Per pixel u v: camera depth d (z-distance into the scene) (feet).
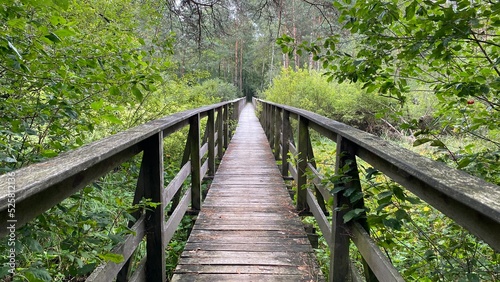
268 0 21.71
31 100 6.47
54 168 2.71
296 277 6.86
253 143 25.49
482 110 6.95
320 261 9.59
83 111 7.02
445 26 5.12
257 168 17.13
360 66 6.95
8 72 5.71
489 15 5.00
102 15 12.04
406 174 3.54
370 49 6.91
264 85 122.21
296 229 9.38
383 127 31.68
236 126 35.14
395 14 5.80
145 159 5.88
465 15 4.89
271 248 8.20
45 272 3.06
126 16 13.11
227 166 17.60
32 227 3.91
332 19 20.89
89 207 7.29
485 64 6.57
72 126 7.00
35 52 5.43
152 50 10.34
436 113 7.64
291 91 47.29
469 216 2.49
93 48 7.56
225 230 9.30
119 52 7.90
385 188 4.60
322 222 7.20
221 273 7.00
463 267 4.94
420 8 5.54
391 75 7.29
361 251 4.86
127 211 4.96
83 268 4.09
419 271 6.31
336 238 5.59
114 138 4.39
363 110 36.60
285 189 13.37
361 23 6.31
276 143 19.20
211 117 15.33
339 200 5.53
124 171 7.71
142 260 6.02
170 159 16.61
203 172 12.78
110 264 4.20
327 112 43.50
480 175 5.56
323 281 6.71
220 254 7.87
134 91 6.73
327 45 7.52
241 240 8.65
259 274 6.97
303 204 10.62
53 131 6.30
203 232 9.16
